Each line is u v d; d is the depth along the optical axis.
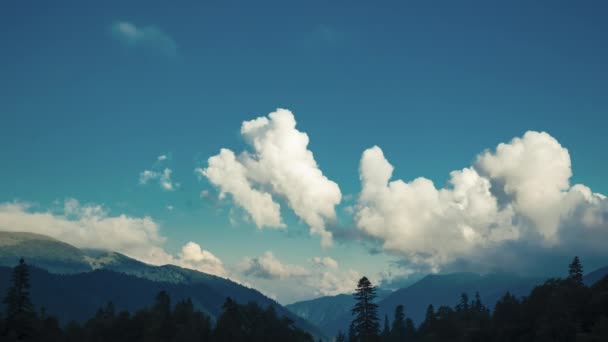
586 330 135.88
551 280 175.25
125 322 178.50
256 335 176.75
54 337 170.88
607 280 154.88
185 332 168.75
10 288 152.00
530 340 148.25
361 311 144.62
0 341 144.25
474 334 172.25
